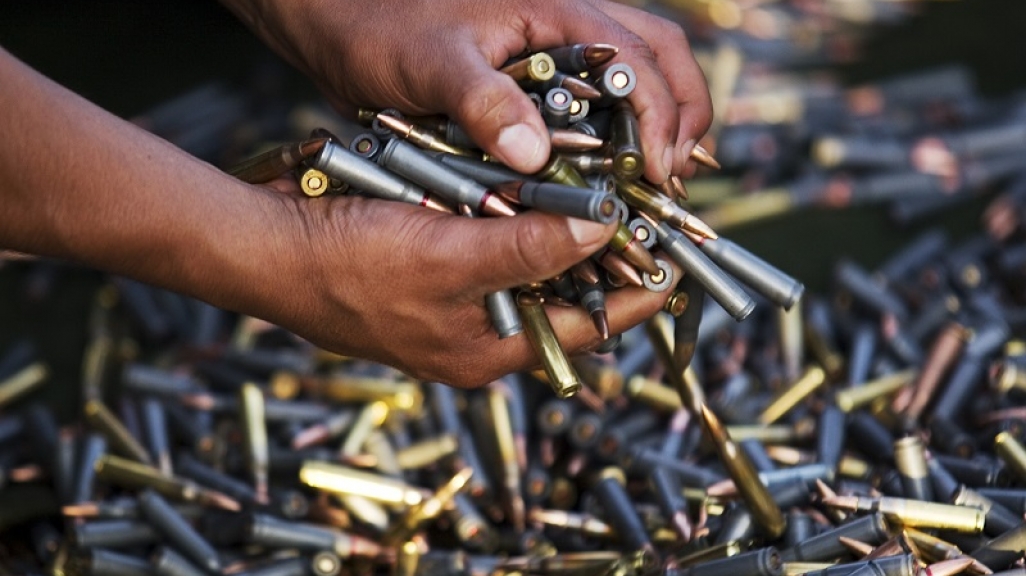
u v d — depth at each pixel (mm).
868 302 3559
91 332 3828
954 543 2350
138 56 5059
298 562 2639
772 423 3059
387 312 2029
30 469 3102
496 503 2898
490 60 2135
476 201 1953
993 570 2217
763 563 2162
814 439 2912
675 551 2463
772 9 5195
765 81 4812
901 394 3068
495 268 1887
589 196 1747
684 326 2215
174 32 5203
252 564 2693
